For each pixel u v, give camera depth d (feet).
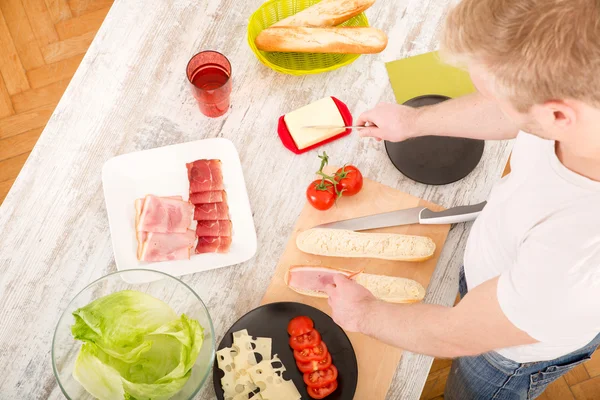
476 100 3.76
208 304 4.01
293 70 4.39
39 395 3.80
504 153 4.43
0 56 7.67
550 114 2.08
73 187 4.26
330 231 4.14
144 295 3.38
